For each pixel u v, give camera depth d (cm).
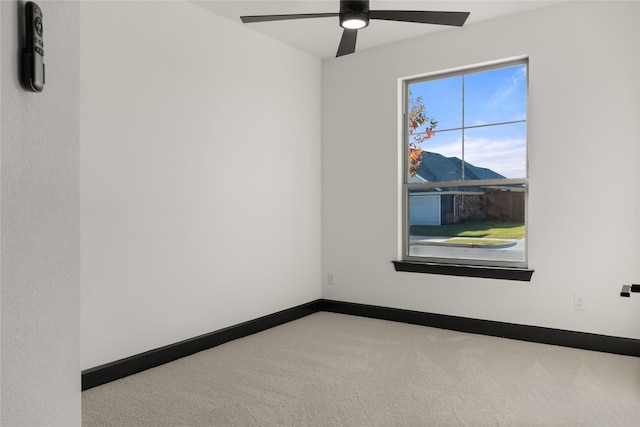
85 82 264
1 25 54
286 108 416
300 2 329
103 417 225
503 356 316
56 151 66
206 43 339
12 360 56
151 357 298
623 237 318
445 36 388
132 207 290
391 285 421
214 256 347
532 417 224
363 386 264
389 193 421
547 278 346
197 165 333
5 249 55
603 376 277
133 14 290
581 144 332
